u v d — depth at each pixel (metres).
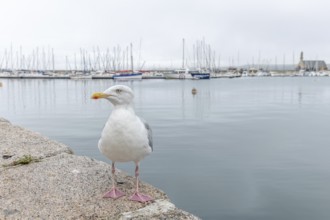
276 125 25.78
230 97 53.56
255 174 13.14
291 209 9.98
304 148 17.73
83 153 16.39
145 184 5.05
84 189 4.75
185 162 14.70
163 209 4.21
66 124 26.61
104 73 119.38
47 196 4.53
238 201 10.48
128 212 4.11
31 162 5.76
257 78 154.12
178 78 119.62
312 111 35.34
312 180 12.46
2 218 3.97
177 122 27.66
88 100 48.88
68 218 4.00
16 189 4.72
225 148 17.61
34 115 32.91
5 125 8.08
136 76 109.62
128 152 4.28
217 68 145.38
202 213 9.71
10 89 74.19
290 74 169.12
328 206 10.20
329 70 173.75
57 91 67.38
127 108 4.31
